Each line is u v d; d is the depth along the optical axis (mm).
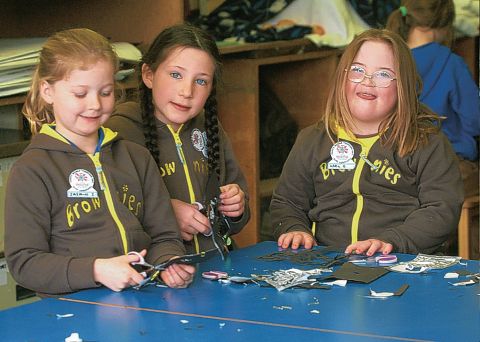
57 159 2137
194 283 2088
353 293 1998
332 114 2689
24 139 2930
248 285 2070
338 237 2639
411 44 4094
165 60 2475
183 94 2453
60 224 2121
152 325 1798
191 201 2568
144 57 2564
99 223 2150
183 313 1869
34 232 2074
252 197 3963
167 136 2570
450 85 4039
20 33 3650
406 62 2615
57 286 2029
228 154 2742
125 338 1728
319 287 2037
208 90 2510
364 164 2629
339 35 4082
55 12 3613
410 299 1951
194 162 2602
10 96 2887
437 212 2549
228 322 1811
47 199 2096
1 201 2873
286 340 1707
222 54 3727
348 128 2652
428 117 2686
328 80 4172
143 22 3500
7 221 2084
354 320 1818
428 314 1852
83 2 3568
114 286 2006
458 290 2012
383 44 2600
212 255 2152
